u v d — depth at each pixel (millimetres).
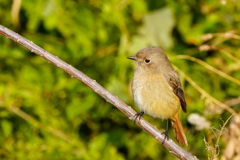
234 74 10961
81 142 10750
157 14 10281
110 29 10922
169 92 8688
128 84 10516
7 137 10641
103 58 10914
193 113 10523
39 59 10852
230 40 11102
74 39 10492
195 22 11039
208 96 9672
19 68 10680
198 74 10969
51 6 9836
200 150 10438
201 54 11000
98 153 10445
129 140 10938
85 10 10359
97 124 11367
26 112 10617
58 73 10891
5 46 10555
